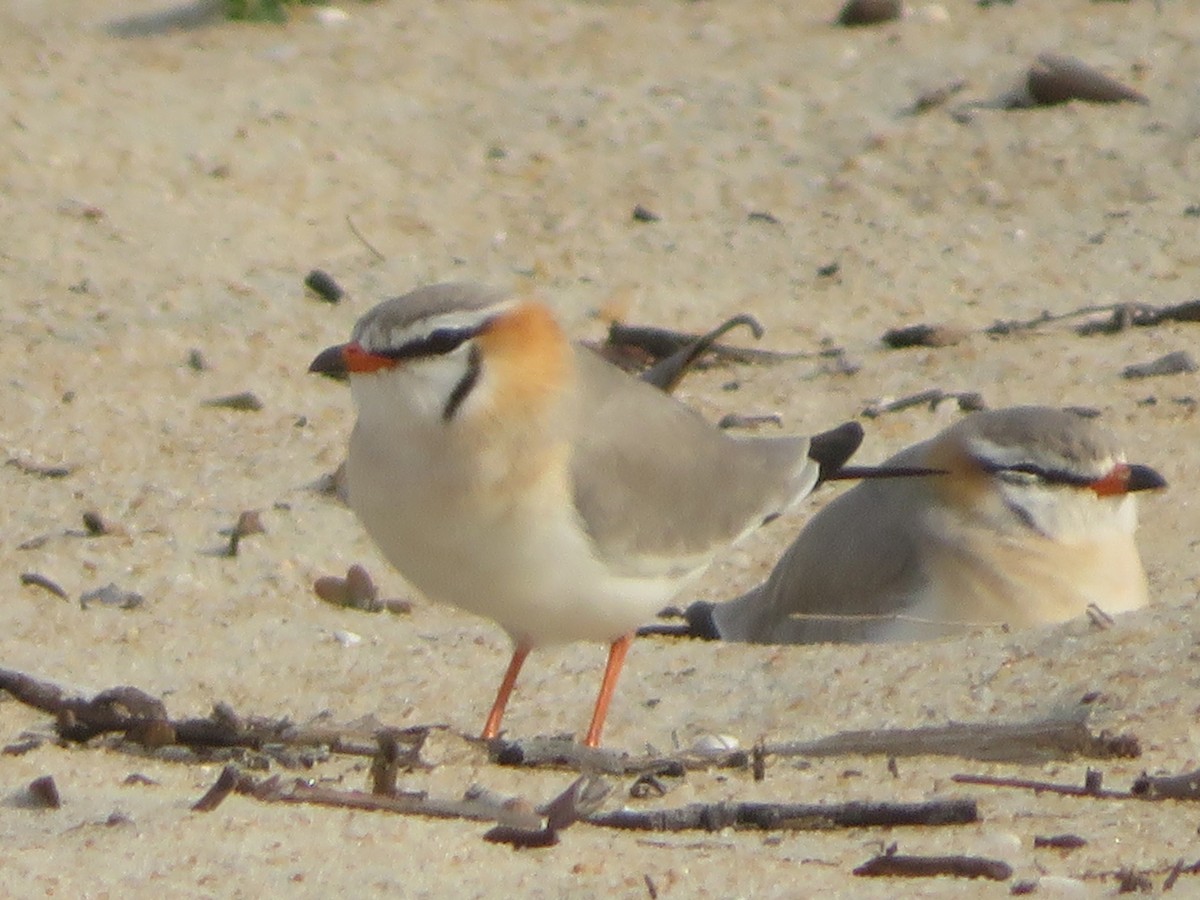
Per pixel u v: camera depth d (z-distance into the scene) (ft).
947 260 63.87
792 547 43.98
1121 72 74.84
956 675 36.27
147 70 80.18
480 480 32.19
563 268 64.28
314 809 27.48
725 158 72.02
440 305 32.32
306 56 82.79
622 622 34.19
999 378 55.11
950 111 73.87
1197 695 33.96
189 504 47.62
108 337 58.03
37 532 45.70
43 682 33.40
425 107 77.20
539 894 24.09
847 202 68.39
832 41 82.38
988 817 28.48
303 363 57.31
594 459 33.32
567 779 30.66
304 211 67.97
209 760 30.78
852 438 39.22
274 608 42.29
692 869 25.34
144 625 40.16
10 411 52.80
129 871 24.26
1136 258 62.95
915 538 42.16
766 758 32.12
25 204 66.23
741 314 60.90
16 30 86.48
